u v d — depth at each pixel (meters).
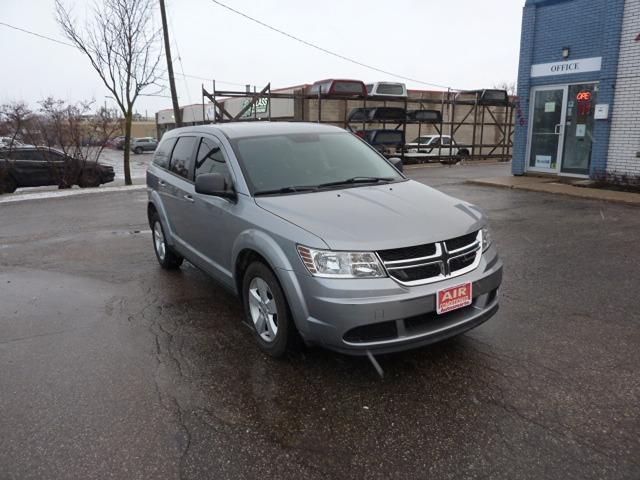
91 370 3.75
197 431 2.98
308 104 27.34
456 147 24.70
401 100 22.41
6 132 16.84
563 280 5.46
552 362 3.66
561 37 12.69
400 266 3.27
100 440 2.91
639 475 2.51
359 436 2.90
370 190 4.20
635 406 3.10
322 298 3.25
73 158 17.33
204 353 4.00
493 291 3.80
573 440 2.79
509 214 9.20
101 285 5.84
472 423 2.98
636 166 11.30
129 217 10.55
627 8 11.02
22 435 2.98
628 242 6.96
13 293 5.66
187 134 5.65
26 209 12.37
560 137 13.12
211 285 5.72
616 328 4.22
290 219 3.61
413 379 3.50
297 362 3.79
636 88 11.09
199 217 4.85
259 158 4.48
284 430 2.97
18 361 3.93
